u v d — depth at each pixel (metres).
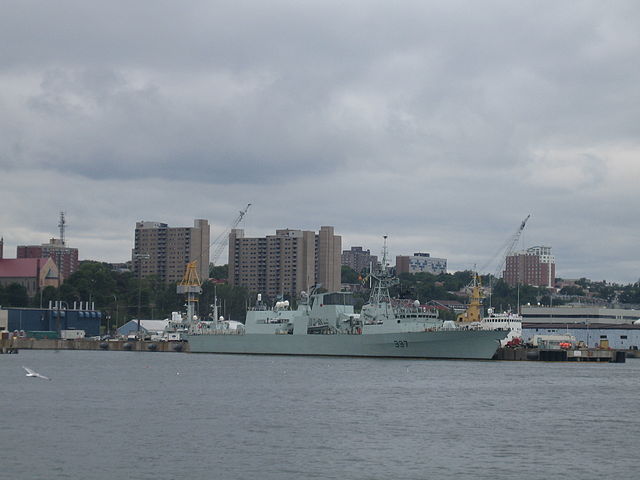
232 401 154.75
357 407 147.75
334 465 101.62
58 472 97.88
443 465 102.19
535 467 101.81
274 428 125.31
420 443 114.94
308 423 129.88
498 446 113.50
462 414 140.50
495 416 138.88
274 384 183.00
